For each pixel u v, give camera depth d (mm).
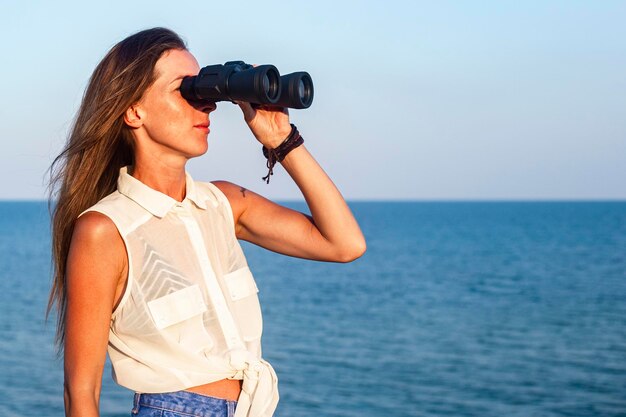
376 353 25297
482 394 19891
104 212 2121
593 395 19641
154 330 2109
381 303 38062
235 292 2301
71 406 2047
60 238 2252
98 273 2082
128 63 2150
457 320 32188
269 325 31391
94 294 2076
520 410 18375
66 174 2244
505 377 21766
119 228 2111
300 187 2420
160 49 2170
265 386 2199
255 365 2191
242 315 2297
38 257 64250
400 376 21922
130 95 2148
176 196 2281
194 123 2201
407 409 18484
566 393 19906
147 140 2213
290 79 2131
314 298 40375
